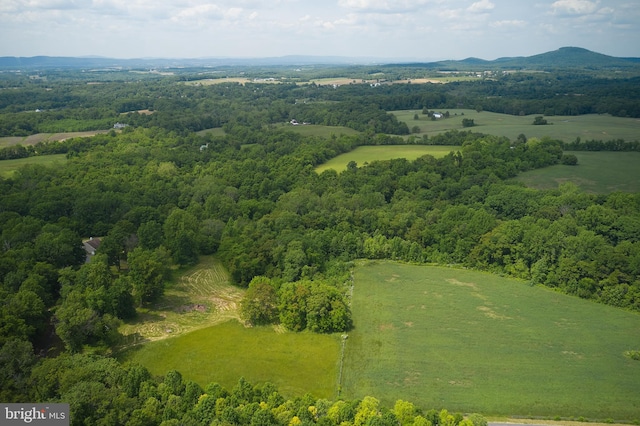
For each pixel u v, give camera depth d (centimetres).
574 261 10500
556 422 6525
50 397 6150
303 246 11319
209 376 7606
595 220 12050
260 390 6581
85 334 8069
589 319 9338
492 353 8175
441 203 14250
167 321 9312
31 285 8800
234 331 8994
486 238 11781
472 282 11075
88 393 5878
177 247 11462
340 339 8669
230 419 5856
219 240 12612
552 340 8581
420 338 8656
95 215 12656
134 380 6500
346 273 11331
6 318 7562
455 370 7706
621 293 9819
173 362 7981
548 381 7412
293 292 9256
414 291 10588
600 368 7756
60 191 13500
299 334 8888
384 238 12581
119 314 9125
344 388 7275
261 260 10962
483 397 7038
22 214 12594
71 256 10388
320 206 13812
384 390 7212
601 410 6769
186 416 5941
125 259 11694
